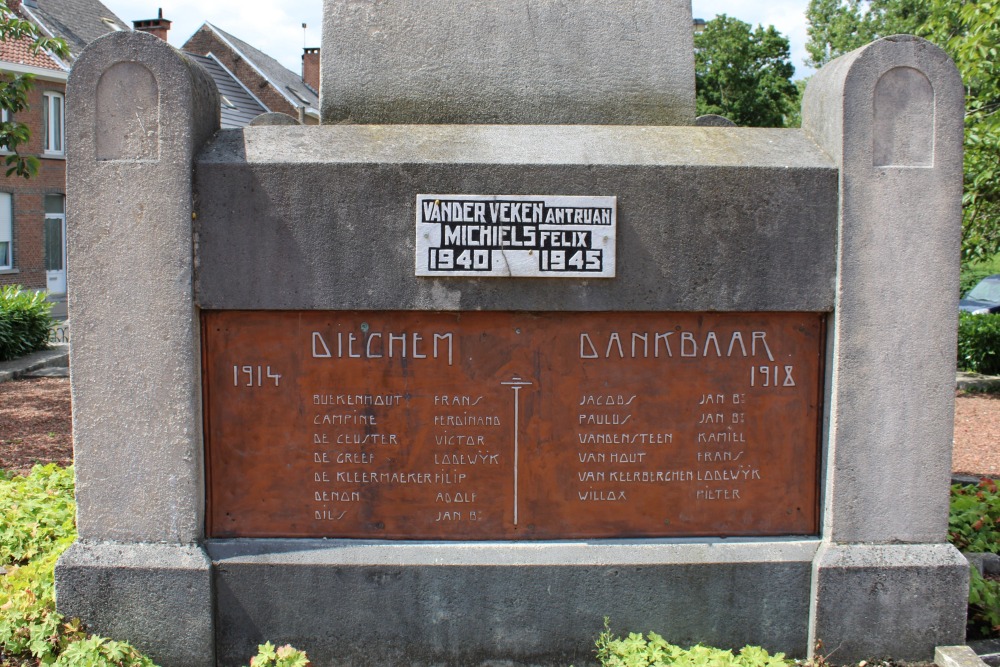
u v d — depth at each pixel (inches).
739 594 140.9
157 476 137.2
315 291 136.7
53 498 193.8
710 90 1378.0
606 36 161.2
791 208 137.2
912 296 137.2
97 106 132.2
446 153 136.9
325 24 160.4
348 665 140.3
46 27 981.2
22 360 538.0
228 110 1172.5
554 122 158.7
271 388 140.1
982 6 336.5
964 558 140.2
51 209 1031.6
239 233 135.1
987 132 362.9
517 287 137.6
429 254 135.8
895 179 135.5
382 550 140.3
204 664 137.9
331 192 135.1
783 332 141.6
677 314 140.6
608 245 136.4
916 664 139.9
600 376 141.5
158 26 1237.1
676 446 142.9
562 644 140.9
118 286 134.3
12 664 133.6
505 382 141.1
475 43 159.6
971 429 375.2
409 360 140.4
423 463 141.9
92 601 136.8
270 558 138.6
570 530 143.4
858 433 138.9
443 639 140.3
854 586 138.9
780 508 144.2
